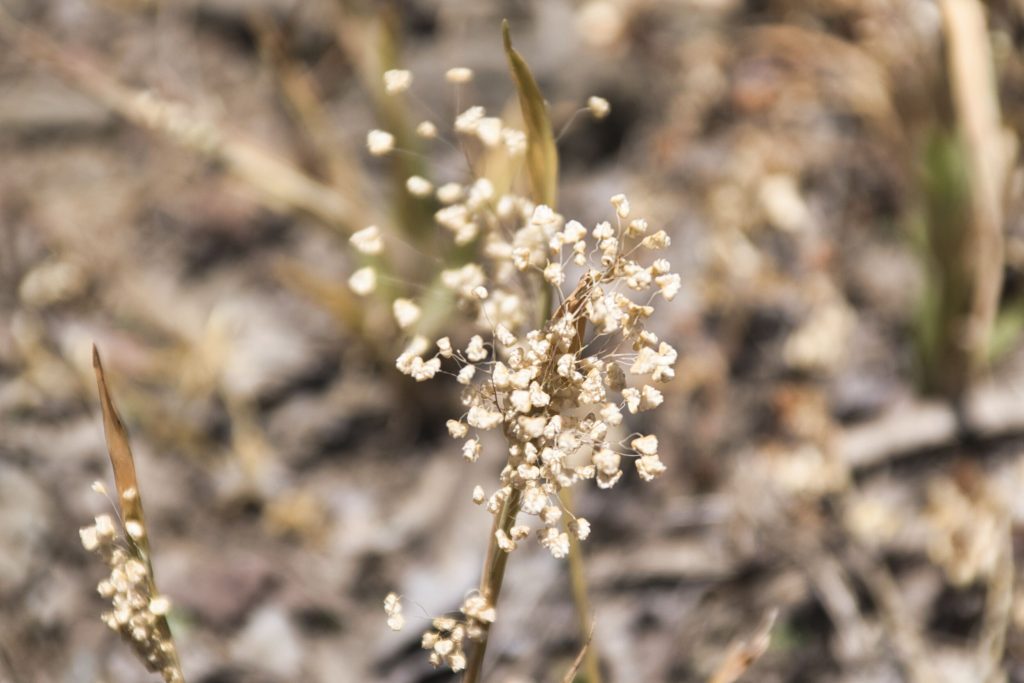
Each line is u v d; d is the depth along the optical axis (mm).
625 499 619
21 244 761
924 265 640
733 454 640
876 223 743
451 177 705
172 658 361
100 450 648
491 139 371
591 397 336
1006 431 639
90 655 533
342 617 586
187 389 693
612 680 554
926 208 623
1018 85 696
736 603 580
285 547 621
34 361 689
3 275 744
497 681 552
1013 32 708
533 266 367
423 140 691
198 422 681
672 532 605
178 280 757
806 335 680
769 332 695
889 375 682
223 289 754
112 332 723
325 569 608
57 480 623
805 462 626
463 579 598
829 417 661
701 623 573
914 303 703
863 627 558
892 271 722
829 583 573
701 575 587
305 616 583
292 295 747
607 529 607
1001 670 544
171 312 737
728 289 703
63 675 524
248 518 639
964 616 568
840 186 753
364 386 696
